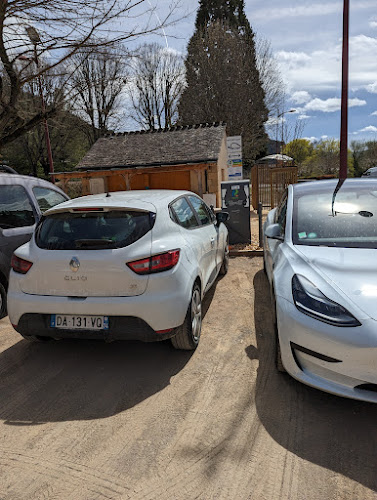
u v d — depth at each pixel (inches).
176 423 103.8
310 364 104.7
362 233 132.5
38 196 210.5
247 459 90.0
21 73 222.1
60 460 91.5
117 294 121.3
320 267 114.4
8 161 1210.6
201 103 1311.5
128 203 134.3
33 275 127.2
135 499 79.7
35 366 138.3
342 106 398.0
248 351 143.4
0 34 199.3
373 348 92.5
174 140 754.2
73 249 125.4
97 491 82.0
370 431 98.3
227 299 202.1
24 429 103.4
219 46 1294.3
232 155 535.8
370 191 156.3
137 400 115.0
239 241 330.3
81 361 140.9
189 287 134.0
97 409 111.4
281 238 144.1
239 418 105.0
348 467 86.5
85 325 123.5
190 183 697.0
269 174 587.5
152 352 145.7
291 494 79.8
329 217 143.6
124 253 121.6
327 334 98.0
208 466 88.1
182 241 141.3
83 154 1290.6
